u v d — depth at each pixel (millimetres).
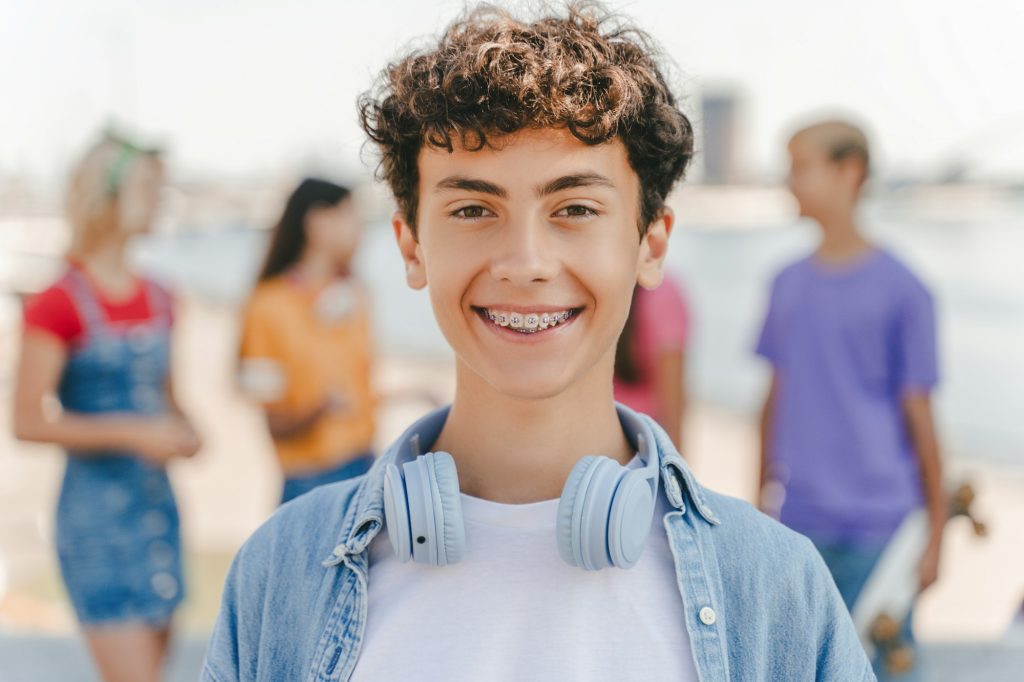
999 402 12016
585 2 1281
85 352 2908
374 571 1252
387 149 1305
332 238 3475
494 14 1269
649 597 1203
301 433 3457
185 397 10305
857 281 3135
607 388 1276
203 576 4930
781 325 3297
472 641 1185
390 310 20312
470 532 1228
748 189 56656
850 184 3184
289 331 3412
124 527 2904
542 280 1159
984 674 3555
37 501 6473
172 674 3648
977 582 4992
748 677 1205
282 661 1273
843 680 1260
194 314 18875
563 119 1137
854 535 3104
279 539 1330
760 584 1234
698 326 19484
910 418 3119
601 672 1170
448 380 11414
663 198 1326
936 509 3119
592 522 1121
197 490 6781
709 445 8664
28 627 4215
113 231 2955
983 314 18719
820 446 3152
